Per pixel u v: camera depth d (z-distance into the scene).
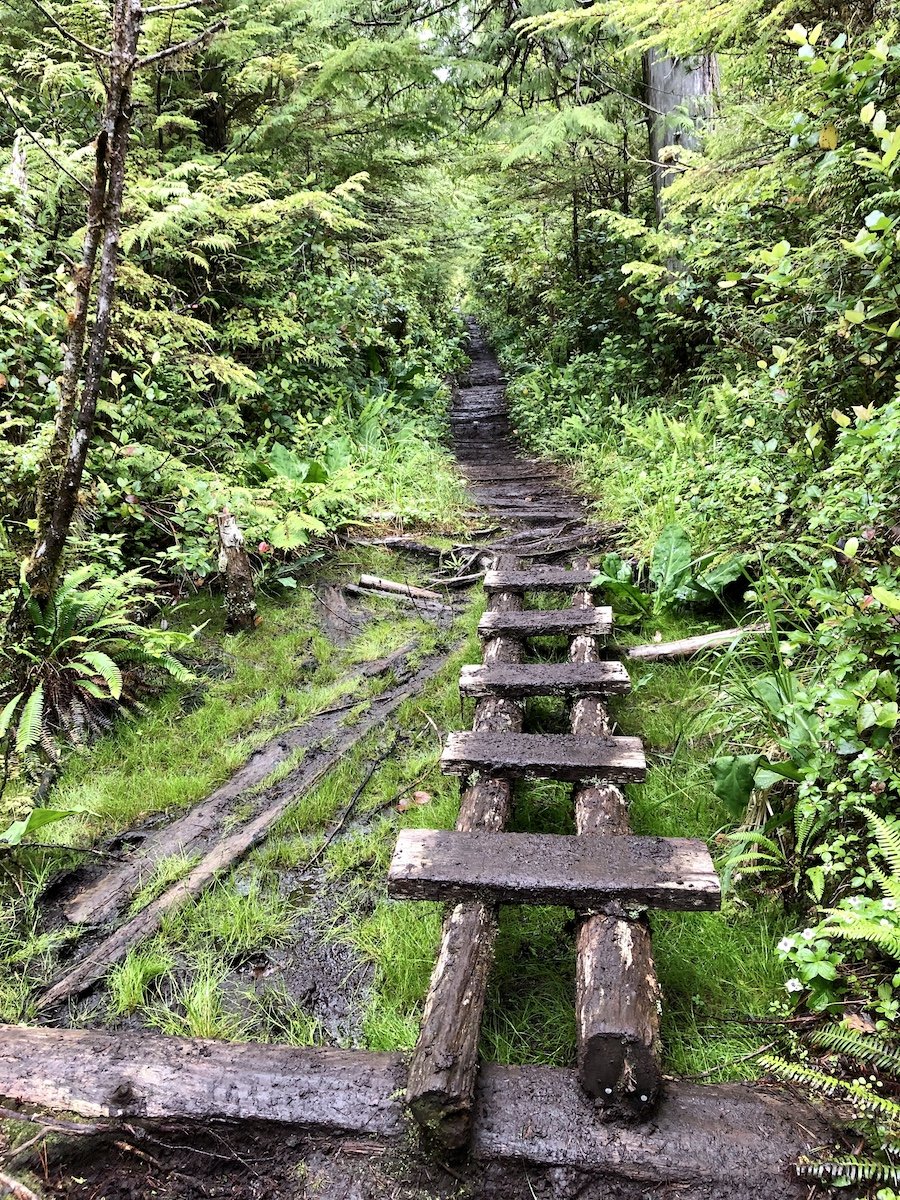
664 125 7.12
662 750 3.17
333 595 4.88
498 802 2.59
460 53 8.82
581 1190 1.58
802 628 3.02
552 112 8.82
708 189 4.32
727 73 4.51
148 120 6.42
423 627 4.54
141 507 4.47
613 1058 1.68
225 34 6.08
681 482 4.75
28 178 4.39
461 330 19.08
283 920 2.48
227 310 6.78
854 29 3.54
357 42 7.04
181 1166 1.70
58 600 3.34
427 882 2.14
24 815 2.85
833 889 2.14
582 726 3.05
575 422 7.79
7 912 2.49
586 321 9.83
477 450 9.38
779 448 3.69
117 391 5.03
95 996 2.21
